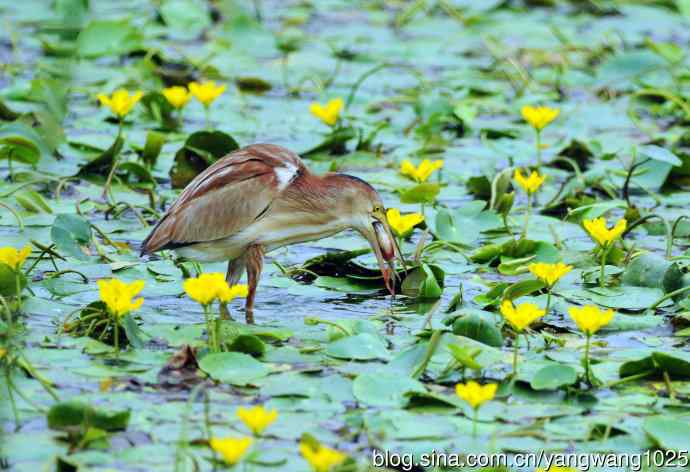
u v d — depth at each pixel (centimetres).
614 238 1131
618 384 921
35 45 2069
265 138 1639
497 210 1382
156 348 956
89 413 793
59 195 1366
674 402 885
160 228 1088
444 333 969
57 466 745
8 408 827
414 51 2167
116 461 757
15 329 977
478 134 1745
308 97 1878
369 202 1142
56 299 1066
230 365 903
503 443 809
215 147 1449
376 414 844
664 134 1736
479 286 1162
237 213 1086
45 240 1216
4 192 1373
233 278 1134
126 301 916
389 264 1145
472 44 2248
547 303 1052
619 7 2505
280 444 793
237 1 2402
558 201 1445
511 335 1024
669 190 1524
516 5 2523
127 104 1424
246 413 732
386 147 1648
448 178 1528
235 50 2116
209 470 751
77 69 1942
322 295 1141
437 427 828
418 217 1149
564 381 880
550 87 2000
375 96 1888
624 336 1032
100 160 1443
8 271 1007
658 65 1952
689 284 1124
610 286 1162
